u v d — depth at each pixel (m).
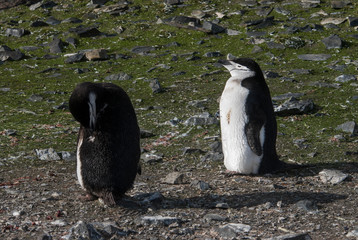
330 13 35.94
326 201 13.95
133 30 36.28
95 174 12.96
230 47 32.69
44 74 30.02
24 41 35.78
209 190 15.02
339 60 29.38
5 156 18.66
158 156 18.39
